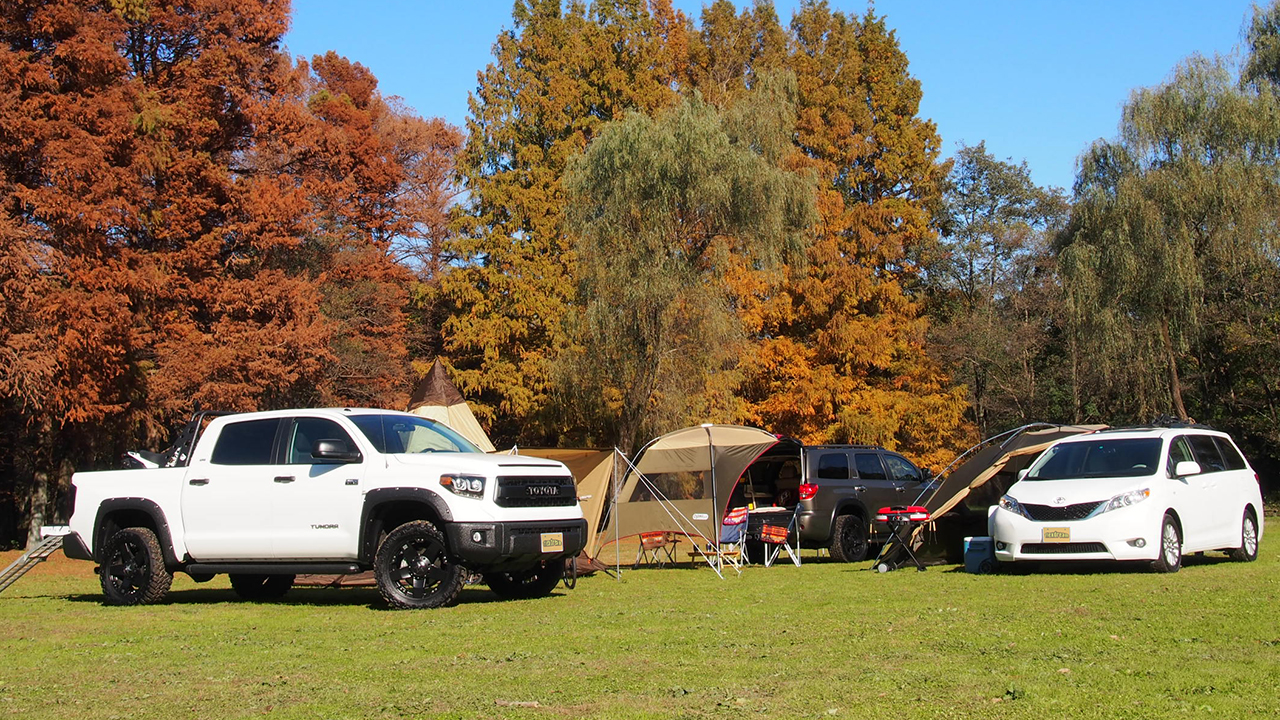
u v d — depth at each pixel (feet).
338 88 155.12
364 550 33.86
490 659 22.89
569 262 111.65
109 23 84.69
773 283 86.43
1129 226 106.52
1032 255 144.56
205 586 46.96
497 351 113.50
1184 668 19.92
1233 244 105.70
